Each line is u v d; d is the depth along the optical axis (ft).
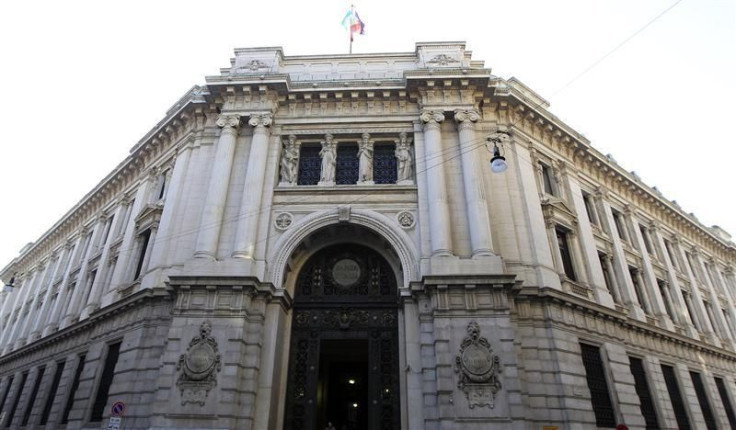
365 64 72.23
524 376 49.11
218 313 50.19
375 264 60.75
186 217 60.85
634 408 56.90
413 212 58.34
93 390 58.95
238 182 61.36
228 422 45.03
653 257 86.63
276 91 65.82
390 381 53.42
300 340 56.39
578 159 79.20
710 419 74.33
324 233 60.13
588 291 62.59
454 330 47.93
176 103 76.07
